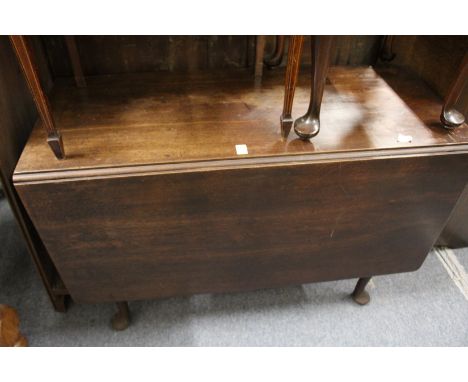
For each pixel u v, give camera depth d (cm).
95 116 80
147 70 101
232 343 101
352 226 82
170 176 68
